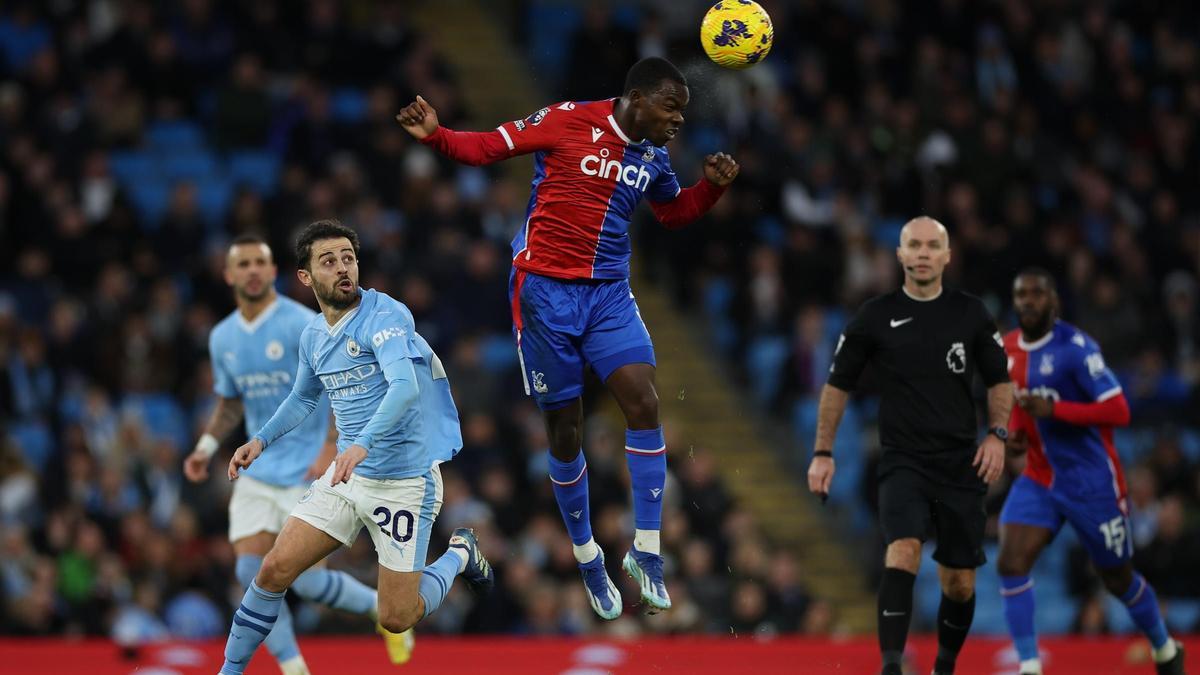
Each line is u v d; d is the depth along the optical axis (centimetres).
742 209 5534
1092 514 2878
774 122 5828
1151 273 5934
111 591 3869
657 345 5453
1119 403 2847
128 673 3142
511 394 4728
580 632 4112
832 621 4731
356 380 2297
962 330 2597
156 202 5406
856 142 5897
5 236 4922
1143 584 2952
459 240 5094
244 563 2741
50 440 4412
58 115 5322
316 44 5825
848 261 5444
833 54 6272
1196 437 5200
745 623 4181
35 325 4750
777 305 5359
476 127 6116
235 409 2866
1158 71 6881
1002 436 2558
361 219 4978
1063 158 6500
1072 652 3553
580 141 2230
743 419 5312
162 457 4197
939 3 6662
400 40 5922
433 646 3366
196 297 4803
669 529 4347
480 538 4144
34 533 3959
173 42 5722
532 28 6731
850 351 2652
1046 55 6731
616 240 2270
